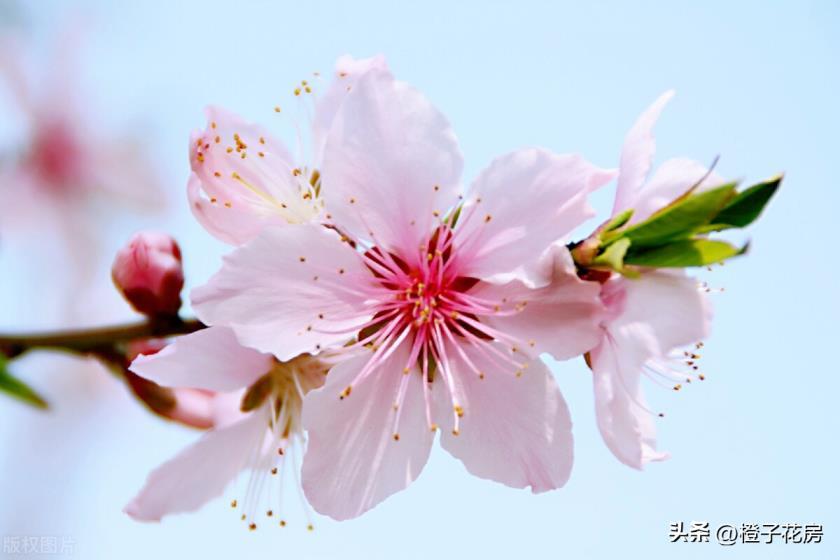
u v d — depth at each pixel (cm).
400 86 27
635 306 27
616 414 27
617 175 27
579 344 27
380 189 27
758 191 27
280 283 27
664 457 28
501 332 28
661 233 27
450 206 27
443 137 27
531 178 27
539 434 28
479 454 28
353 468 28
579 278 27
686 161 27
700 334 27
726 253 27
